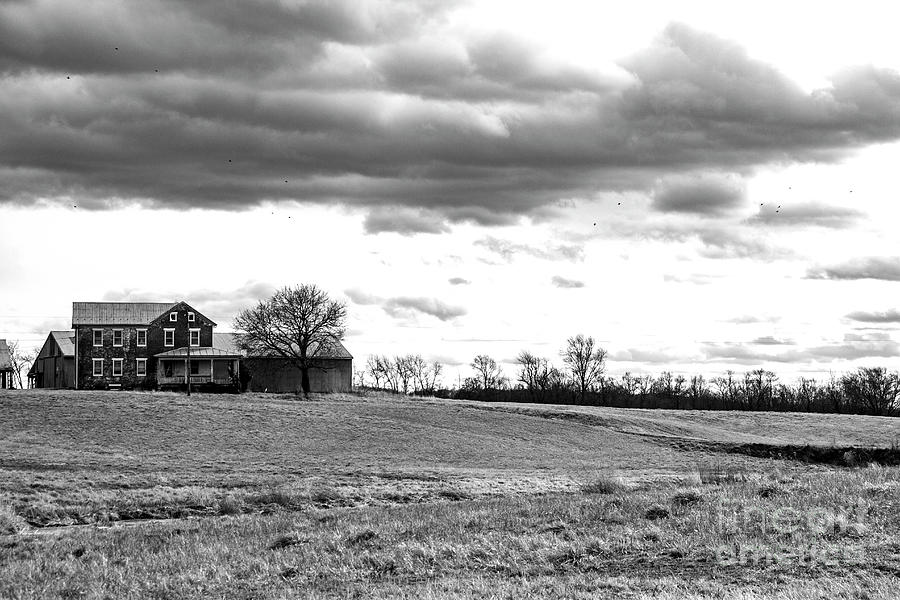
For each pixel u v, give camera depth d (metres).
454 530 23.67
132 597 18.94
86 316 112.31
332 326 116.75
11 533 32.09
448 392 189.75
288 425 83.50
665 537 20.92
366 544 22.73
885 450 82.38
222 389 114.88
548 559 20.06
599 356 184.12
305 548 22.86
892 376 176.25
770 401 185.12
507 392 187.50
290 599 17.88
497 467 66.00
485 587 17.62
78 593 19.75
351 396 109.44
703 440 89.31
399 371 192.62
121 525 34.75
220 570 20.59
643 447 83.94
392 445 76.31
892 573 17.27
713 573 18.17
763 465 73.94
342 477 51.50
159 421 81.19
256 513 38.00
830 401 181.88
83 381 111.19
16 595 19.61
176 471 54.56
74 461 58.09
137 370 113.44
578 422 99.00
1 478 45.84
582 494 34.69
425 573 19.55
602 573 18.62
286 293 116.19
